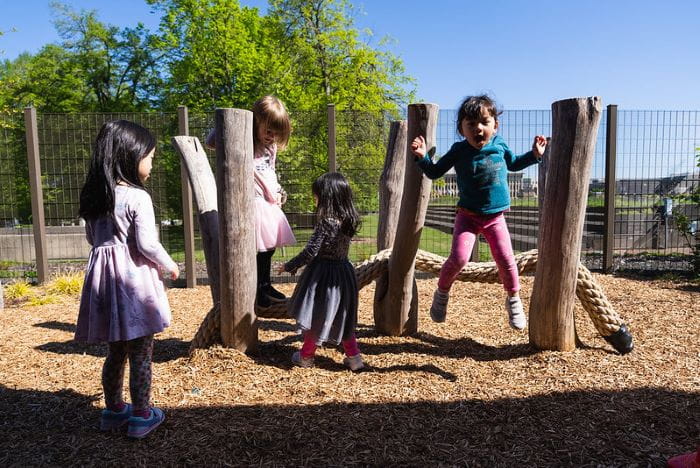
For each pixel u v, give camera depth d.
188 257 6.72
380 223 4.36
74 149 7.13
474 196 3.18
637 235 7.91
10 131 7.34
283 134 3.67
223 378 3.15
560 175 3.30
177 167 8.23
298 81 16.20
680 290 6.02
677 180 7.69
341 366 3.43
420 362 3.49
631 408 2.68
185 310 5.42
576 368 3.27
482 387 3.02
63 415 2.70
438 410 2.71
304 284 3.25
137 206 2.29
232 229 3.32
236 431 2.47
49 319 4.99
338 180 3.23
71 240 9.06
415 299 4.14
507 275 3.23
